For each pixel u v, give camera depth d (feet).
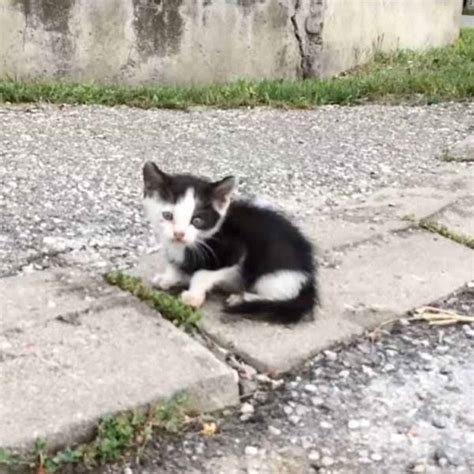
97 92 4.73
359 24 6.40
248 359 2.01
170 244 2.20
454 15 8.02
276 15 5.57
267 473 1.68
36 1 4.79
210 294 2.27
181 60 5.29
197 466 1.68
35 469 1.60
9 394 1.74
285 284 2.16
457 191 3.30
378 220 2.92
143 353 1.93
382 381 2.01
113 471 1.65
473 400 1.95
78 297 2.20
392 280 2.48
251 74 5.59
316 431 1.81
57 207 2.93
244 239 2.18
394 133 4.30
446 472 1.70
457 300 2.42
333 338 2.13
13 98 4.50
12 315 2.08
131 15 5.05
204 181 2.21
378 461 1.73
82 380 1.81
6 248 2.55
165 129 4.19
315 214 2.99
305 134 4.23
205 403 1.85
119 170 3.42
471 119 4.64
